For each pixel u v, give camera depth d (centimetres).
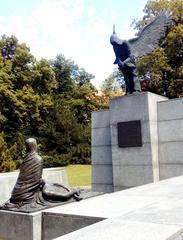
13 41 3019
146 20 2392
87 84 3947
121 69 1110
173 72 2341
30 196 521
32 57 3014
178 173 1003
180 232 330
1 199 899
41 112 3050
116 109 1089
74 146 2908
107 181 1138
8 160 1584
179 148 1008
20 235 481
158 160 1039
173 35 2228
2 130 2825
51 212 466
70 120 2947
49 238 464
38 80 3062
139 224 357
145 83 2392
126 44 1109
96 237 314
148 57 2277
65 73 3881
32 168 530
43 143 2875
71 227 441
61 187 558
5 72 2859
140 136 1034
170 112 1035
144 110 1030
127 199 534
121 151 1071
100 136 1170
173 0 2347
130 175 1049
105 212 442
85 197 575
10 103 2809
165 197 536
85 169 2384
